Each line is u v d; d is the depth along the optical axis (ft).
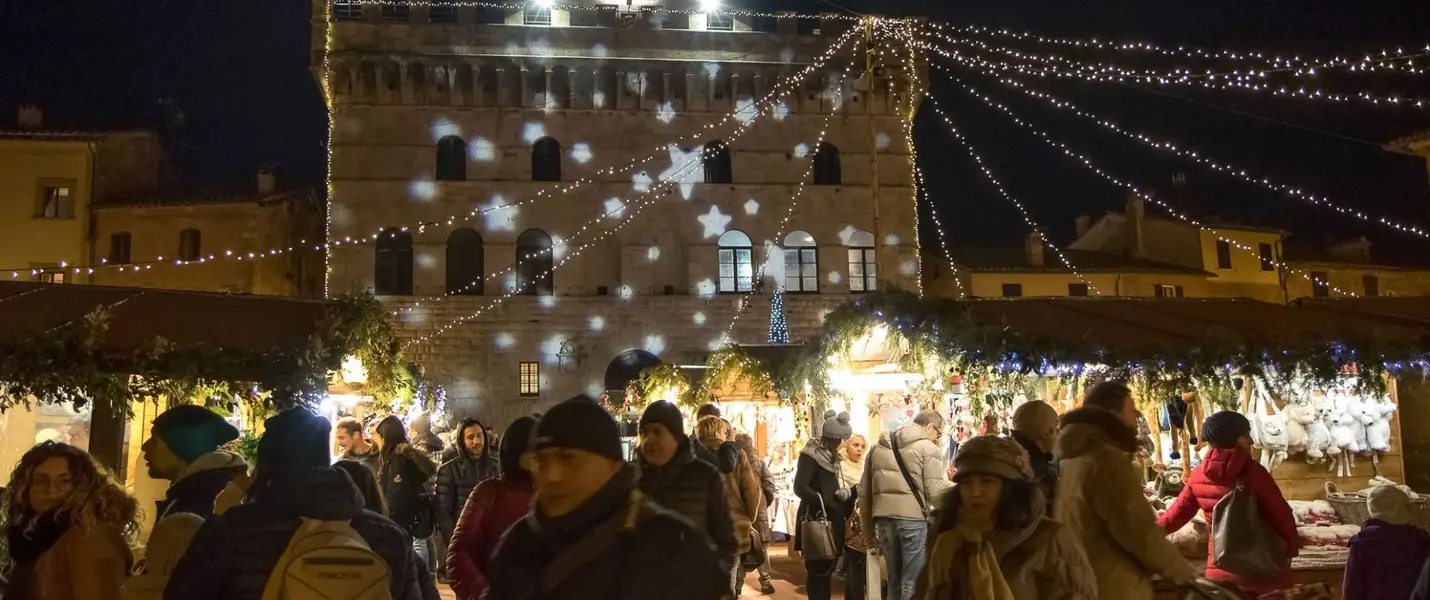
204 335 42.50
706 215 122.11
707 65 123.24
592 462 11.85
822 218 124.67
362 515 15.35
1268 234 156.87
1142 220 158.51
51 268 115.24
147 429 47.21
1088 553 18.01
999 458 16.52
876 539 31.63
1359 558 24.68
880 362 49.37
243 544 13.43
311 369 42.60
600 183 120.78
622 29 121.49
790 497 58.49
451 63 118.32
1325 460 48.39
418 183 116.98
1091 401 22.34
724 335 119.75
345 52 115.75
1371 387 46.70
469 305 115.85
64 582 16.96
